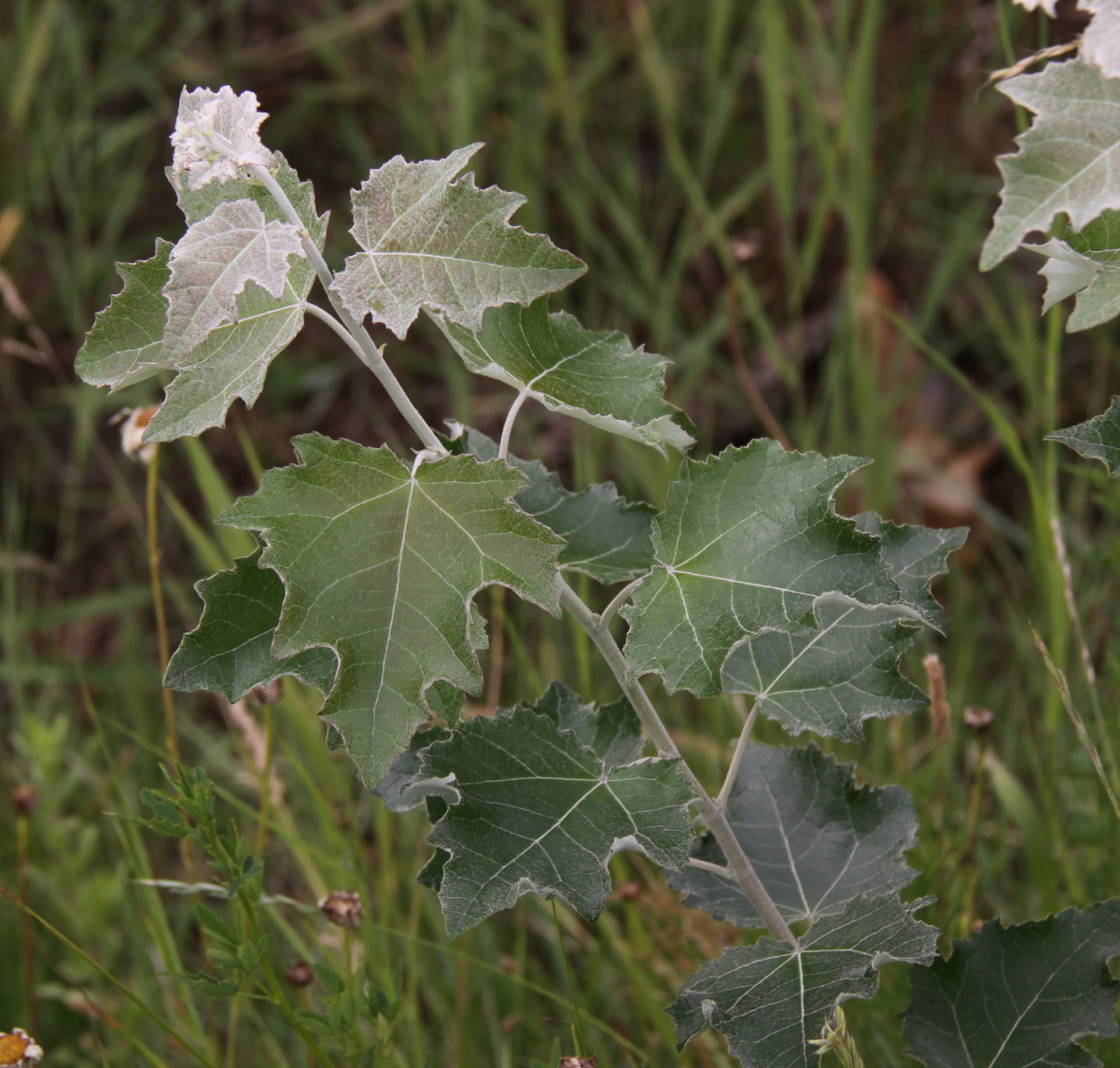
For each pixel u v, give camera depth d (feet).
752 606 2.59
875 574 2.57
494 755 2.66
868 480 4.39
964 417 5.23
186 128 2.57
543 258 2.59
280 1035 3.52
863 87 4.66
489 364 2.70
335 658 2.65
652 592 2.62
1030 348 4.56
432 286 2.59
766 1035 2.61
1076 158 2.53
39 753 3.68
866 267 5.13
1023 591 4.61
